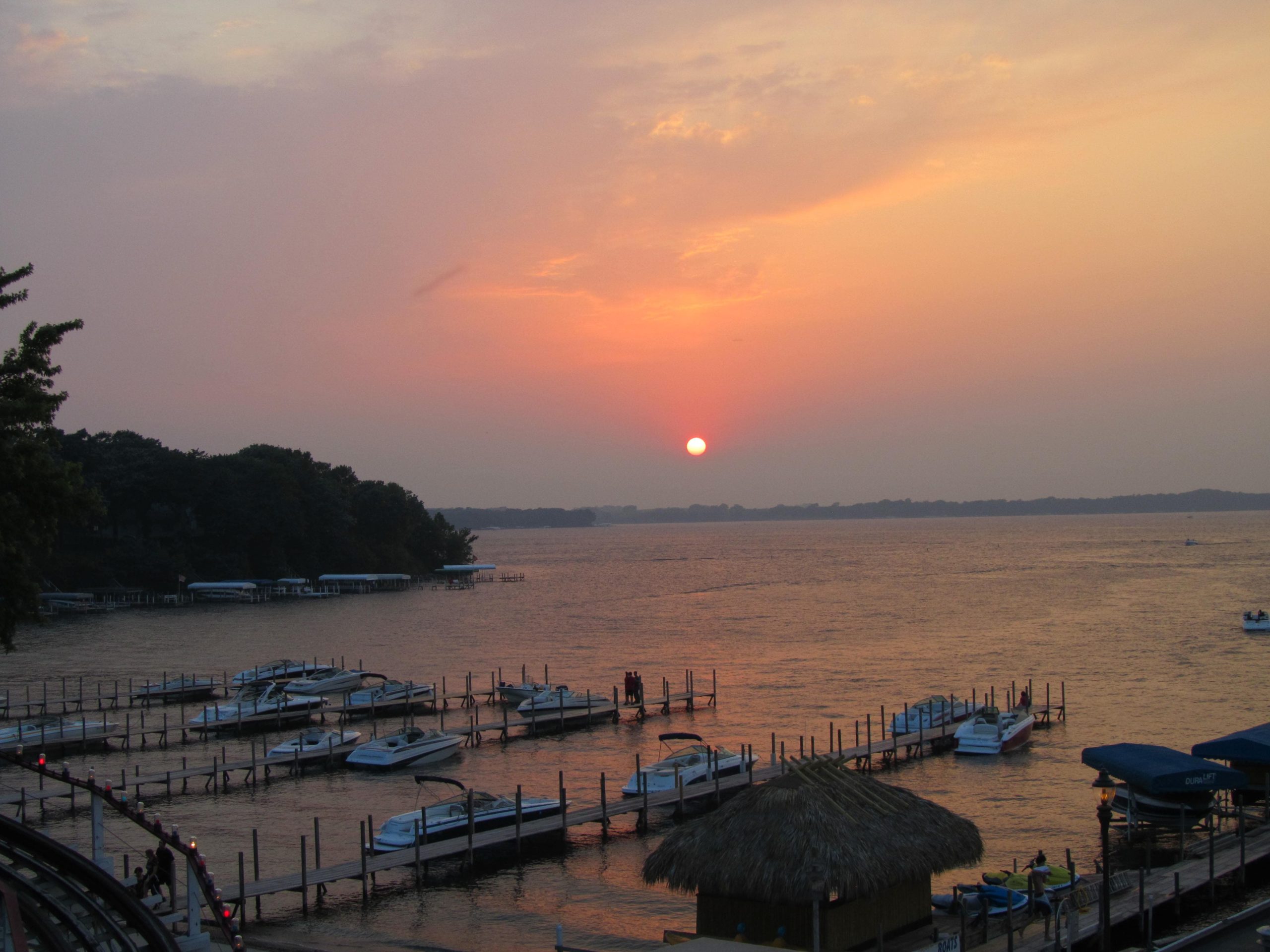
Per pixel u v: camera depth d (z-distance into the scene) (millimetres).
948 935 31391
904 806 32594
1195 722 72312
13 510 37844
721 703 83750
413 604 182000
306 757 62500
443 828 46312
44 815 52500
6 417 38000
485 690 90438
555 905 40406
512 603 183375
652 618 154750
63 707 82688
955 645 115688
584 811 48625
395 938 36969
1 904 19859
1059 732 70062
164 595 185500
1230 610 144750
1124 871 38969
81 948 23766
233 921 32906
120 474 187875
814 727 73562
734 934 30469
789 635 128625
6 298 38906
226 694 89188
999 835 47438
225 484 195500
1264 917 32188
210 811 53938
